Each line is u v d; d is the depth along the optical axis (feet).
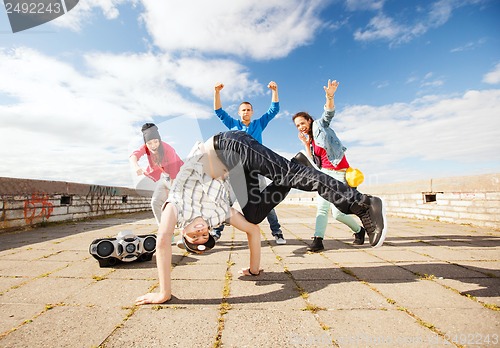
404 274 7.96
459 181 19.34
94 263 9.60
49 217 21.83
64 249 12.10
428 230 16.66
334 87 10.18
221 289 6.88
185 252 11.21
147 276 8.03
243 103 13.39
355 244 12.53
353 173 6.93
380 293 6.48
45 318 5.30
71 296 6.47
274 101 13.67
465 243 12.49
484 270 8.28
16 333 4.71
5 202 17.90
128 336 4.60
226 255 10.67
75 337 4.57
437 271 8.21
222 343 4.37
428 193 22.41
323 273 8.15
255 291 6.72
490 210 17.26
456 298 6.13
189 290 6.81
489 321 4.99
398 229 17.13
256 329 4.81
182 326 4.94
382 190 28.53
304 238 14.65
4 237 15.66
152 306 5.85
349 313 5.42
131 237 9.45
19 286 7.19
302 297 6.29
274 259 9.92
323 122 10.71
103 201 30.22
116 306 5.87
